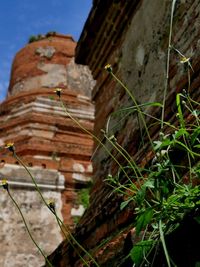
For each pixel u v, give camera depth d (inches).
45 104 503.5
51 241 327.3
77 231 147.6
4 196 335.0
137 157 137.7
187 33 127.4
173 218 76.9
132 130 157.6
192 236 74.1
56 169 372.5
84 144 474.0
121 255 92.5
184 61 95.1
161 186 79.3
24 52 596.7
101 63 213.0
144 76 157.4
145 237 87.6
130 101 167.3
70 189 361.1
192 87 114.0
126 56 180.2
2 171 344.2
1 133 484.4
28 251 319.0
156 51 150.0
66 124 482.3
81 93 558.3
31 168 355.9
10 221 327.0
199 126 79.9
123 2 185.8
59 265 161.0
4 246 315.6
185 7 132.5
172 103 125.7
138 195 76.5
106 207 122.1
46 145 435.5
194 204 73.4
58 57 580.7
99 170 189.8
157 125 134.1
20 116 496.1
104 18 203.3
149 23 160.1
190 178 80.4
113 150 174.9
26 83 566.3
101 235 124.1
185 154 94.9
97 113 210.8
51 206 92.0
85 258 131.1
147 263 77.4
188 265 74.0
